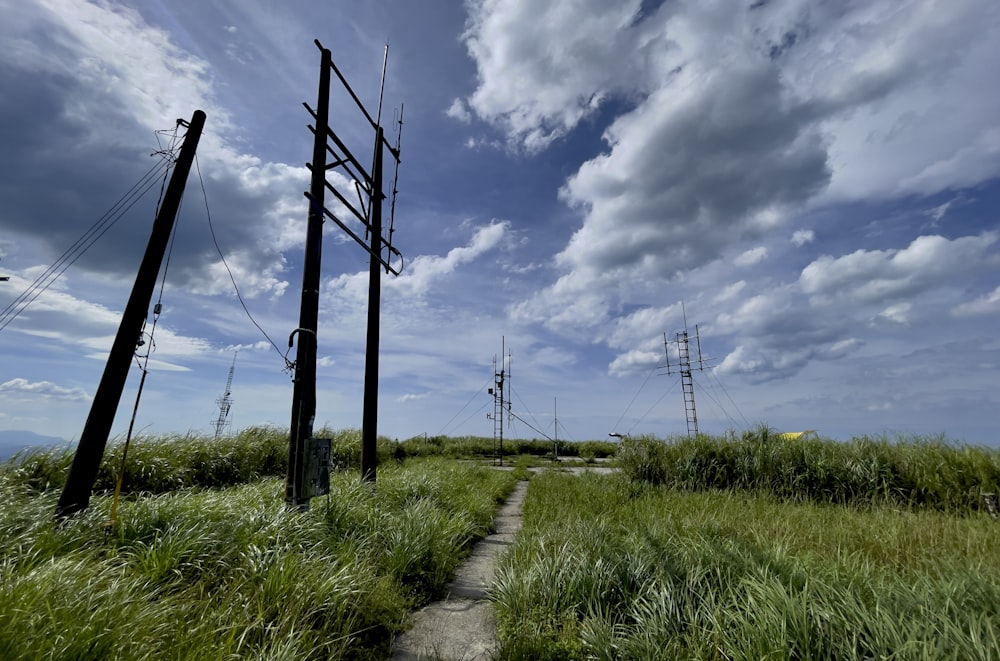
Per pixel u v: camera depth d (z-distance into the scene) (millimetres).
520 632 3529
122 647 2428
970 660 2383
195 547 3988
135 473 8109
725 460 11219
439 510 7273
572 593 3916
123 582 3137
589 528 5570
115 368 4988
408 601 4355
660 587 3629
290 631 3006
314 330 6547
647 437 13164
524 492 13156
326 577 3900
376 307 9828
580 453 32750
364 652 3359
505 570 4805
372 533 5547
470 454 30594
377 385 9531
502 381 28078
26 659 2160
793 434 12562
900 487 8805
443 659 3414
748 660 2623
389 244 10383
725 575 3754
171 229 5570
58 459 7039
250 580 3695
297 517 5082
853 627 2666
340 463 14039
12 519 4090
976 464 8195
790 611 2811
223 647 2646
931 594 3182
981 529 5863
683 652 2947
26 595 2562
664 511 7496
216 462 10023
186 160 5793
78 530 4035
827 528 6031
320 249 6922
